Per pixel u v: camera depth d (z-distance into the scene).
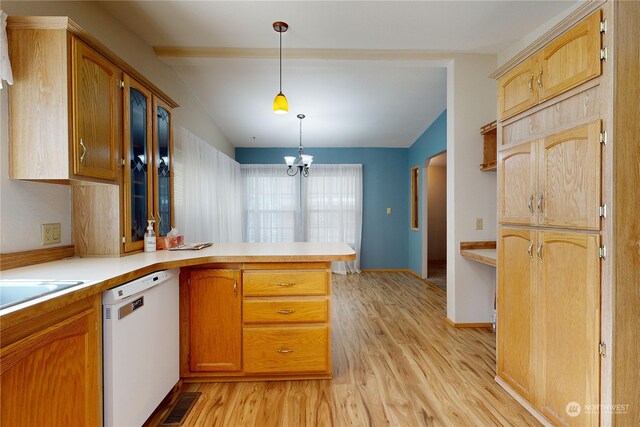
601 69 1.33
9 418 0.92
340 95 4.00
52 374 1.08
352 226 5.98
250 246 2.52
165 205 2.49
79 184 1.88
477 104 3.12
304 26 2.56
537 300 1.70
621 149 1.30
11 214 1.54
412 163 5.89
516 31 2.67
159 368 1.75
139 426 1.54
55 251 1.78
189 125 3.75
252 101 4.13
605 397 1.32
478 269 3.13
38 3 1.65
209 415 1.77
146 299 1.62
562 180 1.53
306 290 2.07
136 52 2.62
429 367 2.30
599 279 1.35
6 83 1.49
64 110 1.50
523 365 1.82
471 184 3.13
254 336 2.07
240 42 2.81
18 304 0.97
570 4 2.30
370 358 2.45
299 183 5.99
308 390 2.01
